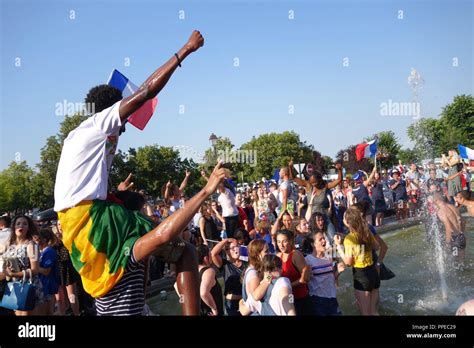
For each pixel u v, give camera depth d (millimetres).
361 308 5961
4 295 5805
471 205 8031
